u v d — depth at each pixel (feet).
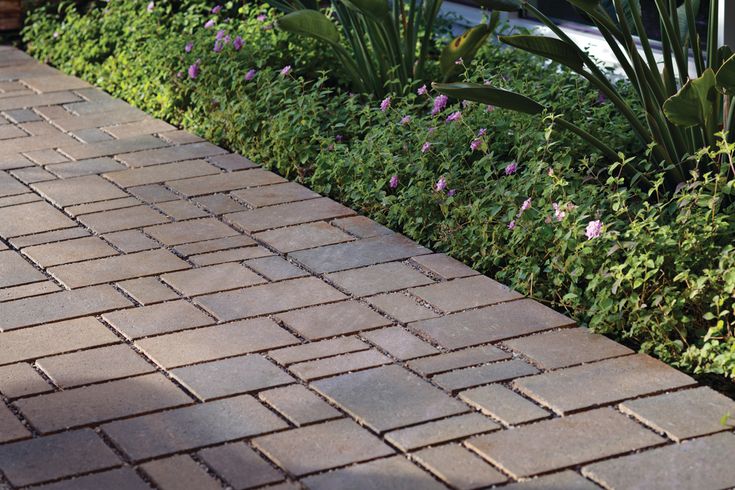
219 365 14.11
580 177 17.34
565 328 15.01
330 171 20.04
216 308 15.74
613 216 16.29
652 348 14.65
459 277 16.61
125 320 15.39
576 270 15.21
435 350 14.46
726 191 15.15
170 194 20.34
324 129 21.85
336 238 18.16
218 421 12.80
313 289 16.34
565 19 26.25
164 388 13.55
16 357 14.35
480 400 13.20
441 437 12.44
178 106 25.22
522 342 14.65
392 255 17.46
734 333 14.19
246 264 17.28
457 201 17.87
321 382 13.67
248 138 22.34
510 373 13.84
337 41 22.79
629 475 11.67
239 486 11.55
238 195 20.16
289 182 20.80
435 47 26.78
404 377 13.78
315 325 15.21
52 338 14.88
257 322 15.31
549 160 19.02
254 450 12.27
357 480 11.65
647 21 24.38
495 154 19.57
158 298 16.08
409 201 18.31
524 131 19.19
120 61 27.50
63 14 33.55
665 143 17.61
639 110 20.30
